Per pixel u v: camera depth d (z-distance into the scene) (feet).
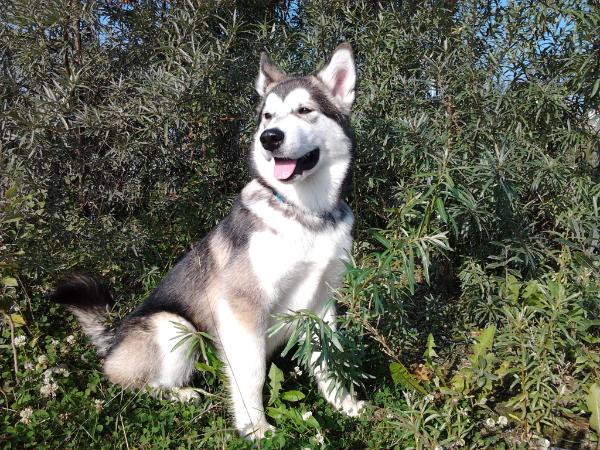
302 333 3.03
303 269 3.13
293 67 4.83
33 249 3.78
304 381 3.55
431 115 4.52
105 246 4.25
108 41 4.75
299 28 5.47
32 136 3.69
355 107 4.53
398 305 3.51
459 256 4.41
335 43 4.86
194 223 4.81
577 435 2.95
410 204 2.98
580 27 3.60
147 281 4.49
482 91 4.22
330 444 2.70
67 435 2.72
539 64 4.31
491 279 4.00
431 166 4.07
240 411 3.00
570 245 3.38
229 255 3.16
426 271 2.72
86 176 4.50
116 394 3.06
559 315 3.02
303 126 3.12
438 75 4.26
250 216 3.12
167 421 2.88
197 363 3.15
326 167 3.25
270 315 2.96
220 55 4.29
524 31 4.33
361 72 4.75
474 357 3.16
